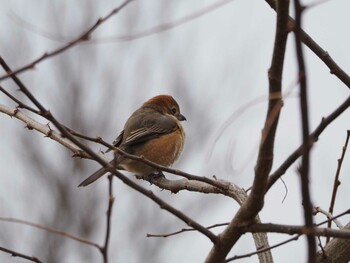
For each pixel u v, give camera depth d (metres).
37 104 5.21
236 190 7.18
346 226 6.73
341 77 7.21
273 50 4.60
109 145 6.59
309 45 7.18
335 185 6.84
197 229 5.39
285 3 4.51
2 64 4.99
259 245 6.32
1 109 8.09
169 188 8.67
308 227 4.31
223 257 5.45
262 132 4.63
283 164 5.15
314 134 4.84
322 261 6.41
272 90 4.61
